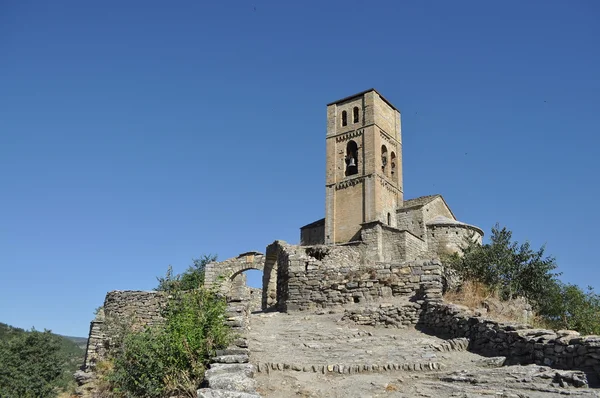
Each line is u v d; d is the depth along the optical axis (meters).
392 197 61.84
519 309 17.89
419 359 13.92
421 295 20.25
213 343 13.20
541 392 10.39
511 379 11.31
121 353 17.88
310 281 23.50
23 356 30.56
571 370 11.31
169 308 16.38
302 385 12.24
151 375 13.70
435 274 21.14
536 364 12.50
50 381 30.44
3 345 31.17
